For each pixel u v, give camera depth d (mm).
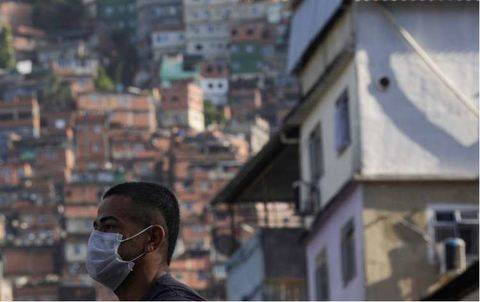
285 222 43219
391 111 30734
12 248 148125
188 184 162250
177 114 191375
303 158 34969
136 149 173000
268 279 36938
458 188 30438
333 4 31359
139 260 10422
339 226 31906
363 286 30344
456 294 25938
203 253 134625
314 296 34125
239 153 168000
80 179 165250
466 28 30328
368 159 30703
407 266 30250
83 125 176625
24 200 161250
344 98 31672
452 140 30500
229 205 39969
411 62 30594
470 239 30359
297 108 34281
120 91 185875
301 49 34219
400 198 30547
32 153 171250
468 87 30422
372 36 30797
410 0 30547
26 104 183750
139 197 10484
